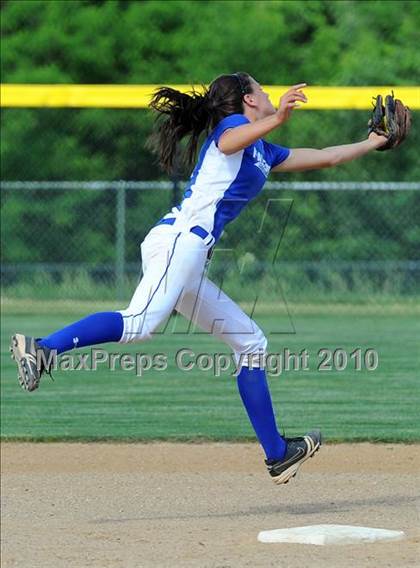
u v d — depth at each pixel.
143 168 58.66
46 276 52.94
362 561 14.95
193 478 22.00
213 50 60.94
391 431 26.41
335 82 58.94
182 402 31.00
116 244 53.97
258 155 16.97
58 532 17.53
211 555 15.57
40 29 61.75
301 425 27.28
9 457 24.16
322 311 49.88
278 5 61.31
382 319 48.03
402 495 20.17
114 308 50.28
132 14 61.75
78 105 43.47
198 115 17.27
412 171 54.22
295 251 51.88
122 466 23.20
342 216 52.56
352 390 32.50
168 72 61.09
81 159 58.75
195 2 62.19
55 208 55.84
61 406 30.50
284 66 60.62
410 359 37.88
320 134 54.28
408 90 40.69
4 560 15.62
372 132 17.83
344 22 61.00
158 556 15.62
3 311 50.34
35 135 59.03
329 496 20.20
